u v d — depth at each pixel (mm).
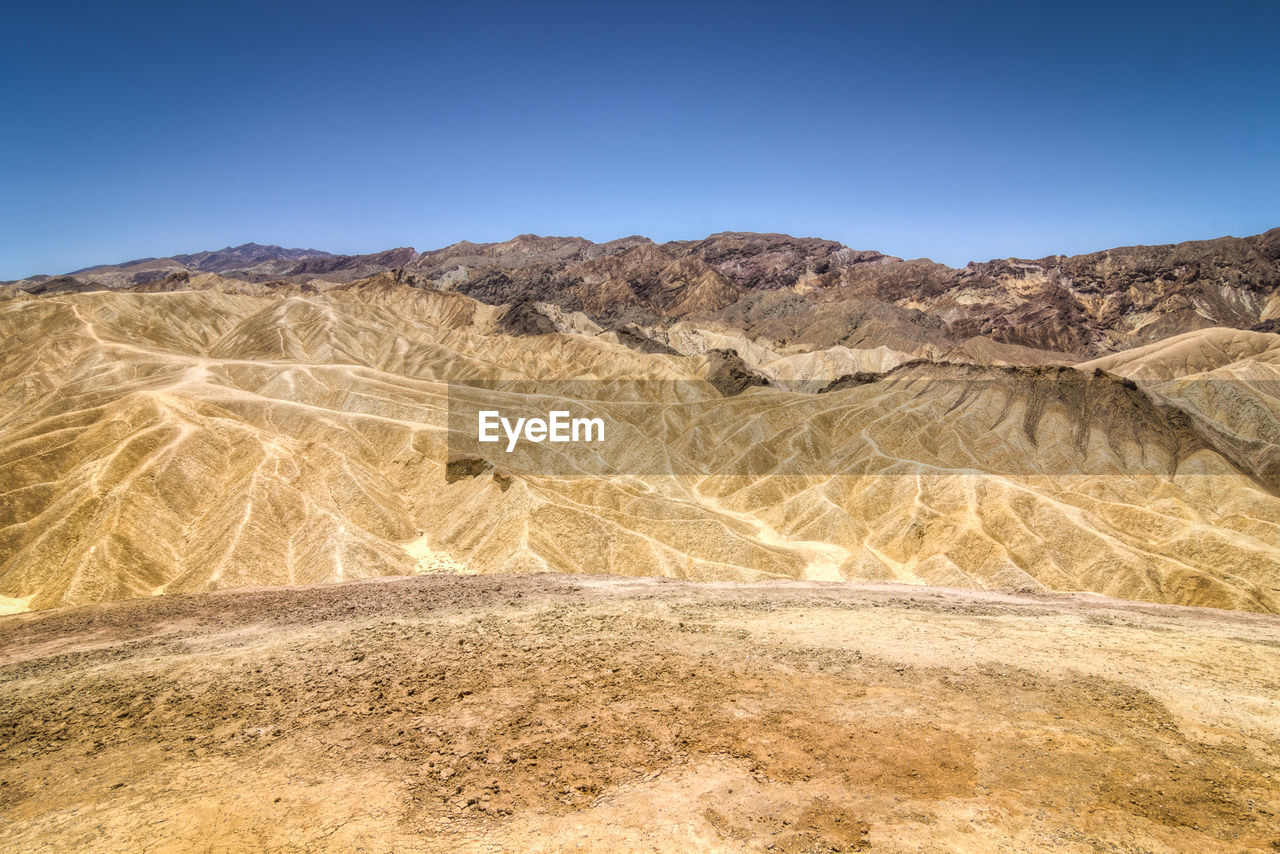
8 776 14758
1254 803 12547
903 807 12469
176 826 12656
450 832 12164
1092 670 18516
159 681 19125
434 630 22359
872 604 25953
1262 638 21734
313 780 13969
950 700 16641
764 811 12398
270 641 22188
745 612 24172
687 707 16312
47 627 26312
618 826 12109
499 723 15859
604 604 25500
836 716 15797
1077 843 11523
